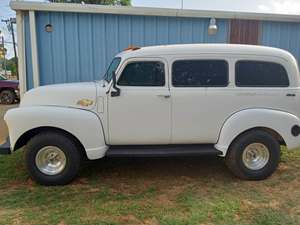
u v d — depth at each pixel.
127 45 7.20
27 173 4.91
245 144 4.61
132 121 4.45
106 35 7.10
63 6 6.73
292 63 4.72
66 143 4.37
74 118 4.29
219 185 4.51
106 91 4.38
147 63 4.46
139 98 4.40
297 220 3.48
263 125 4.58
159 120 4.49
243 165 4.66
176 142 4.61
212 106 4.53
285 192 4.27
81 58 7.12
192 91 4.48
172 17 7.21
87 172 5.02
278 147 4.70
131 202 3.91
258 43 7.62
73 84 4.84
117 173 4.99
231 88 4.56
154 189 4.34
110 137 4.47
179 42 7.34
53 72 7.08
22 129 4.28
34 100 4.49
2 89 15.00
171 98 4.44
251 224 3.39
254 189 4.37
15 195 4.11
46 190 4.28
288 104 4.69
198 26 7.35
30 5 6.60
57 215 3.55
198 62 4.54
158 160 5.64
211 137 4.62
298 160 5.63
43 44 6.95
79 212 3.63
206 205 3.84
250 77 4.62
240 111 4.59
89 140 4.35
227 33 7.47
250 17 7.37
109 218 3.50
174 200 3.98
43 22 6.87
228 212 3.66
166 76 4.47
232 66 4.57
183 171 5.10
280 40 7.73
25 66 6.93
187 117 4.52
